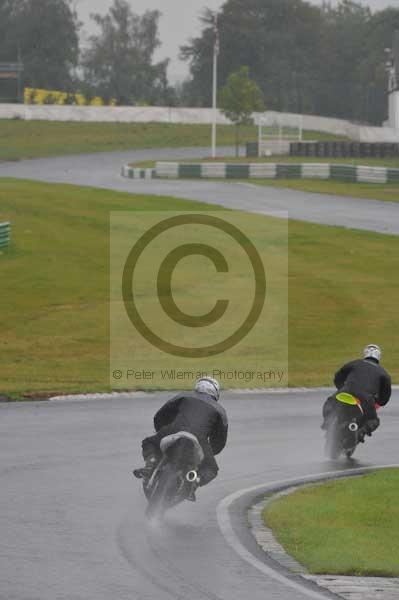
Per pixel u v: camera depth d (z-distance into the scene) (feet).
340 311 356.79
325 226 531.50
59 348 295.07
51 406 219.61
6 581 98.17
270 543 116.78
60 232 495.82
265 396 240.73
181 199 615.98
